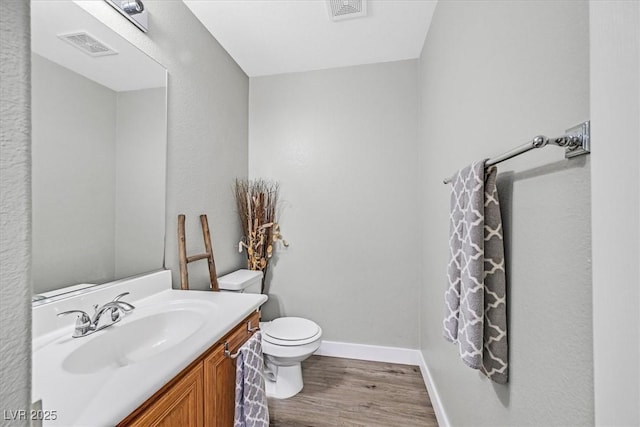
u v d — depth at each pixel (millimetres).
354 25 1984
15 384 295
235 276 2184
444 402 1623
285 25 1980
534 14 733
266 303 2654
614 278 349
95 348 988
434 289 1852
